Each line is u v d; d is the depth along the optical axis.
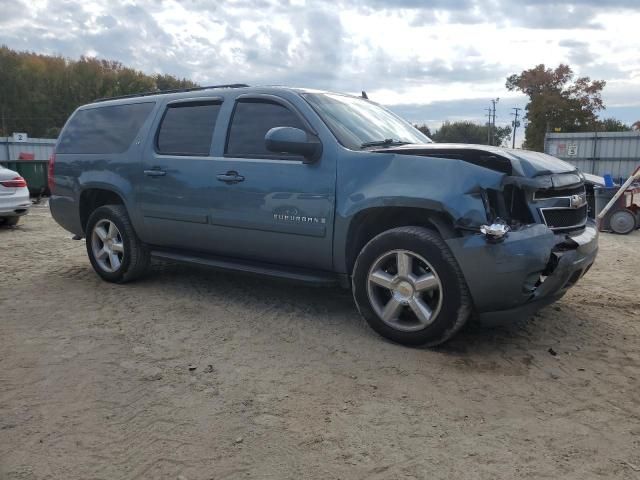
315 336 4.41
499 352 4.09
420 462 2.76
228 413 3.22
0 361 3.96
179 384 3.59
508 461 2.77
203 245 5.26
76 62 78.25
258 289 5.77
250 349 4.16
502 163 3.91
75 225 6.42
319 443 2.92
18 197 11.09
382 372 3.73
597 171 23.55
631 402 3.36
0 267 7.06
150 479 2.64
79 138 6.32
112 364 3.90
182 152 5.32
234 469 2.72
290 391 3.48
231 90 5.17
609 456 2.81
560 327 4.64
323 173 4.37
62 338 4.40
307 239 4.49
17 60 75.19
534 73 44.62
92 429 3.07
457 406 3.29
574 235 4.25
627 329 4.61
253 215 4.74
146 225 5.61
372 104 5.59
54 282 6.21
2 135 72.62
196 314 4.98
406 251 4.00
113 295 5.62
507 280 3.73
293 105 4.71
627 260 7.95
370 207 4.09
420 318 4.00
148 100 5.85
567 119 43.53
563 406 3.30
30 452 2.85
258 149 4.83
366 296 4.24
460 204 3.76
